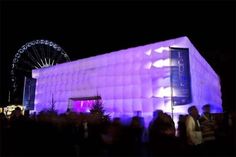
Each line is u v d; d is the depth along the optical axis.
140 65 17.31
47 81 24.27
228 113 6.54
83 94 20.41
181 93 14.50
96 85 19.58
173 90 14.53
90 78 20.20
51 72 24.12
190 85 14.58
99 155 5.02
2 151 4.91
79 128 5.43
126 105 17.30
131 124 5.04
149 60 16.97
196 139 6.25
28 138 4.89
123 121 5.04
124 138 4.93
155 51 16.81
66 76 22.53
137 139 5.05
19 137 4.96
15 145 4.93
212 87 22.80
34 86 25.25
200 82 17.61
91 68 20.39
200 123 6.95
